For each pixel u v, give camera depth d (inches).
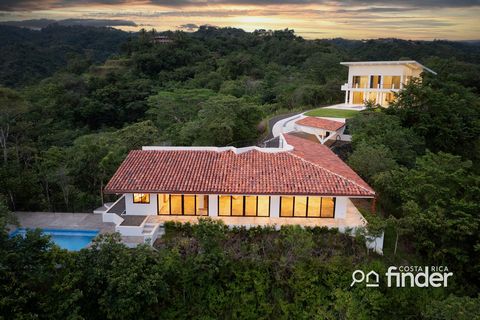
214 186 946.7
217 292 796.6
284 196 982.4
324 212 992.2
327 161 1120.2
